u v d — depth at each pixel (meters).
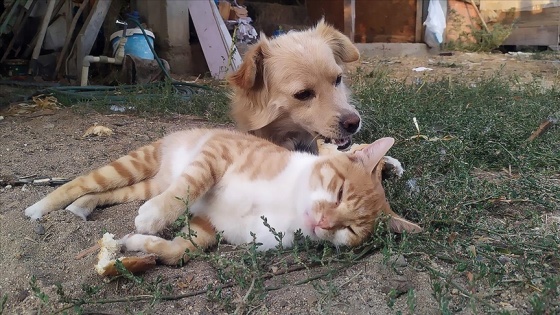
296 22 1.72
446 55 1.72
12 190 0.52
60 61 1.22
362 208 0.40
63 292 0.34
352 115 0.56
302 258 0.40
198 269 0.38
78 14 1.23
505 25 1.91
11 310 0.34
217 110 0.84
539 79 1.21
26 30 1.26
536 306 0.31
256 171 0.44
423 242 0.40
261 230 0.42
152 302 0.33
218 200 0.44
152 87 1.01
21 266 0.38
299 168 0.44
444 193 0.48
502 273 0.36
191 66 1.28
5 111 0.87
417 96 0.81
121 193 0.50
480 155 0.61
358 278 0.36
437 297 0.33
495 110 0.73
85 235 0.42
